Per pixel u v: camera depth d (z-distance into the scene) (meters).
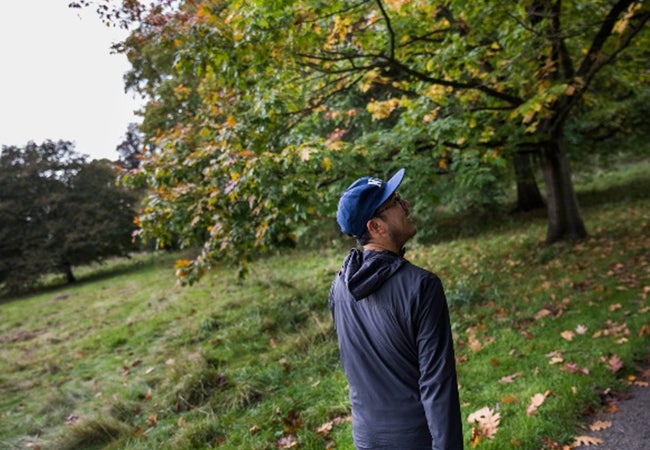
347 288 1.50
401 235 1.54
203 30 4.53
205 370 5.16
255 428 3.82
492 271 7.45
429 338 1.34
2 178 24.23
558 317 4.82
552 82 5.69
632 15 5.14
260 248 5.67
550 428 2.98
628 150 13.42
